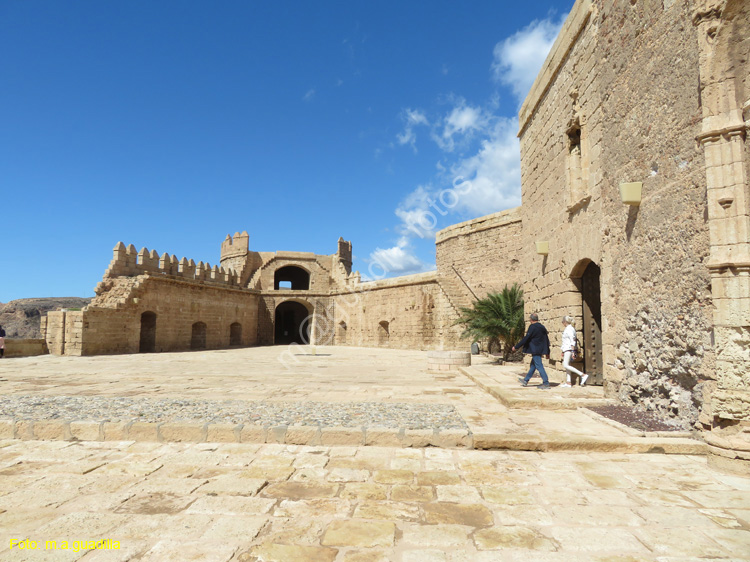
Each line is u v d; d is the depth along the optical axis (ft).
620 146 25.98
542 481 14.85
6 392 32.12
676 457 17.46
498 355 69.92
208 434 19.76
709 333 17.88
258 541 10.80
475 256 85.20
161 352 84.28
